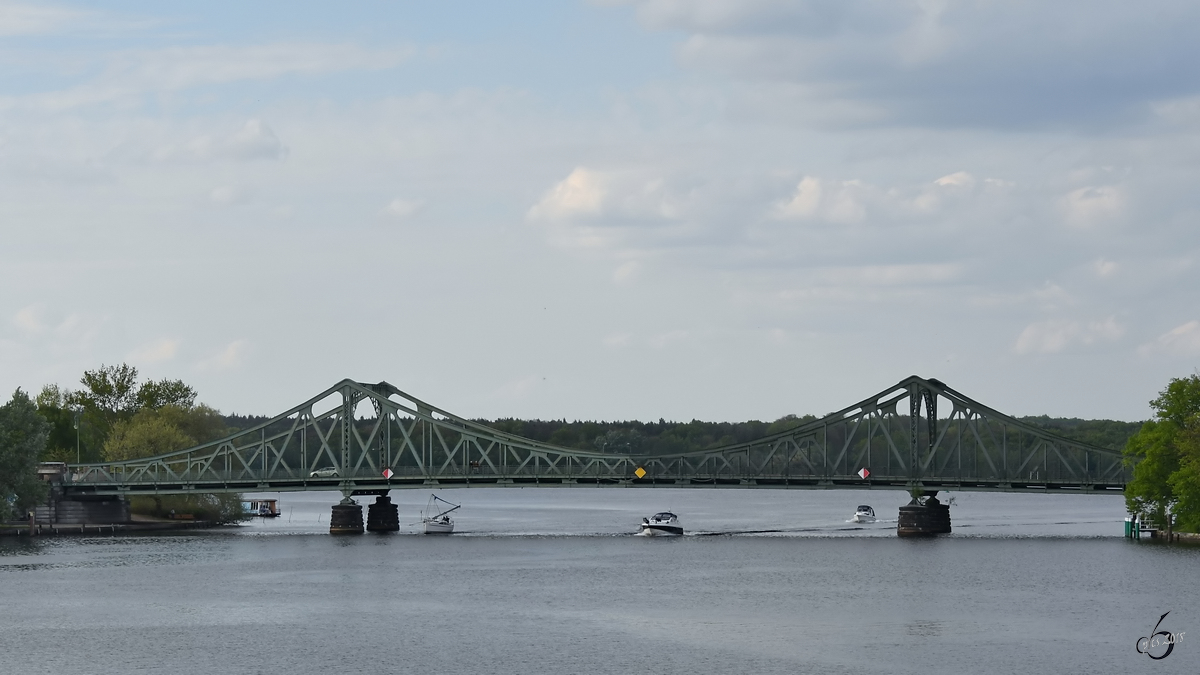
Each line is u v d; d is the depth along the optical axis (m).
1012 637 124.00
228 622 133.50
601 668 111.38
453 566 182.00
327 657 116.00
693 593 153.25
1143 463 197.75
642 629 128.75
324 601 147.25
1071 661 113.56
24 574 172.00
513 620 134.12
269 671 110.75
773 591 154.88
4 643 122.50
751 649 118.75
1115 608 140.12
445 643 122.00
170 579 166.62
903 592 153.38
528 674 109.25
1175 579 161.00
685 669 110.94
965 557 190.75
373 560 190.25
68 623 133.00
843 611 139.25
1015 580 162.88
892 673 109.25
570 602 146.25
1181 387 194.25
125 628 130.00
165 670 111.31
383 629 129.12
